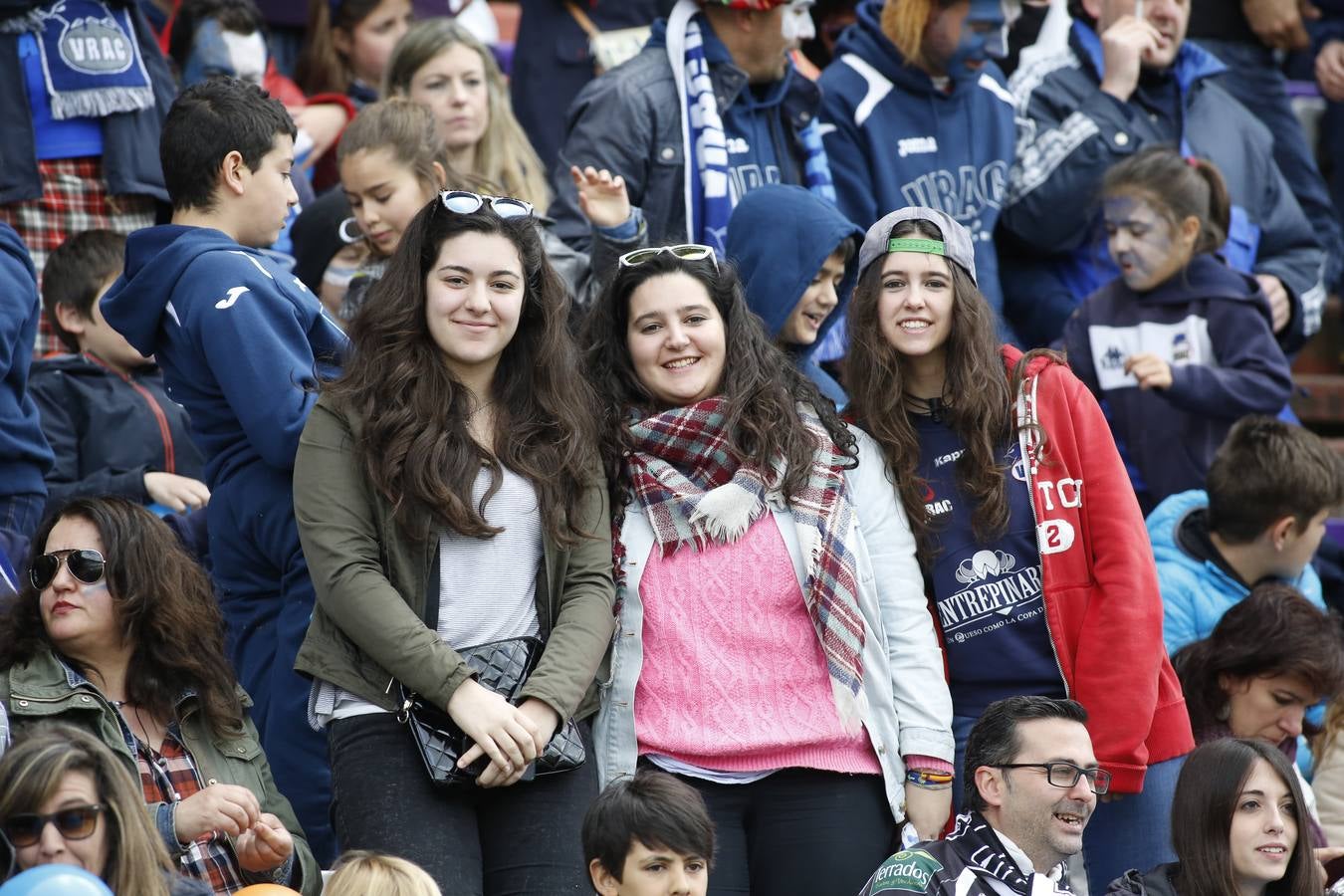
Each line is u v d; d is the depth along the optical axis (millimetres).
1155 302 23562
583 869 14445
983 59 23938
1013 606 16812
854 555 16078
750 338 16641
